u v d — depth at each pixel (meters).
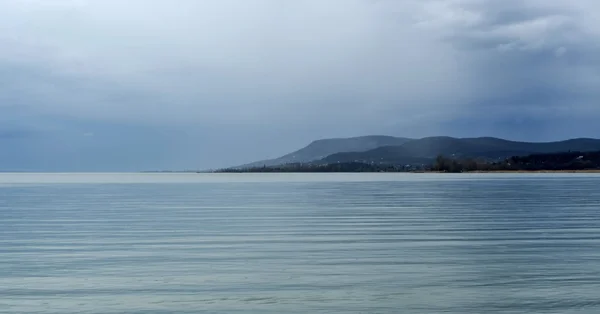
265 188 99.50
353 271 21.62
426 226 35.78
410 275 20.95
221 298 17.94
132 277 20.69
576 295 18.30
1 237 31.06
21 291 18.80
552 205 53.34
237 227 35.50
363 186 105.25
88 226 36.19
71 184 126.06
